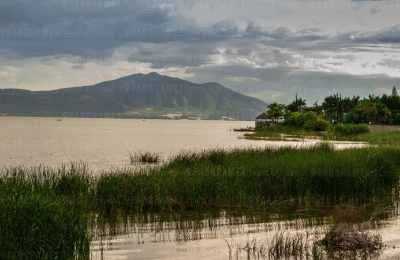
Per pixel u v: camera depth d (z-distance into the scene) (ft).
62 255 37.88
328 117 460.14
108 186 63.57
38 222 38.55
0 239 36.42
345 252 43.16
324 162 81.92
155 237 48.55
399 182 83.51
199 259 41.47
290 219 57.41
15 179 57.77
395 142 210.59
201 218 57.41
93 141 270.05
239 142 260.21
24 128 500.74
